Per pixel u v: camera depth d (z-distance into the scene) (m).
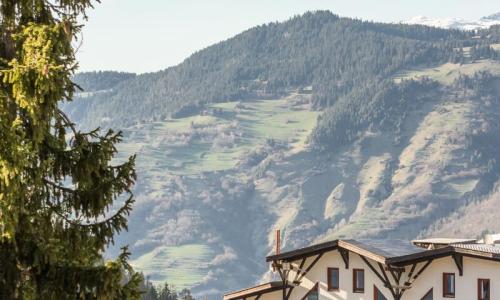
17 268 27.11
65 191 28.11
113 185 28.31
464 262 74.56
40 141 26.80
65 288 27.00
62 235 27.89
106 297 26.84
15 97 25.83
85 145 28.25
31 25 26.05
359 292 77.31
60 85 25.89
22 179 26.30
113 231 28.44
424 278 75.31
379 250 77.06
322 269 78.75
